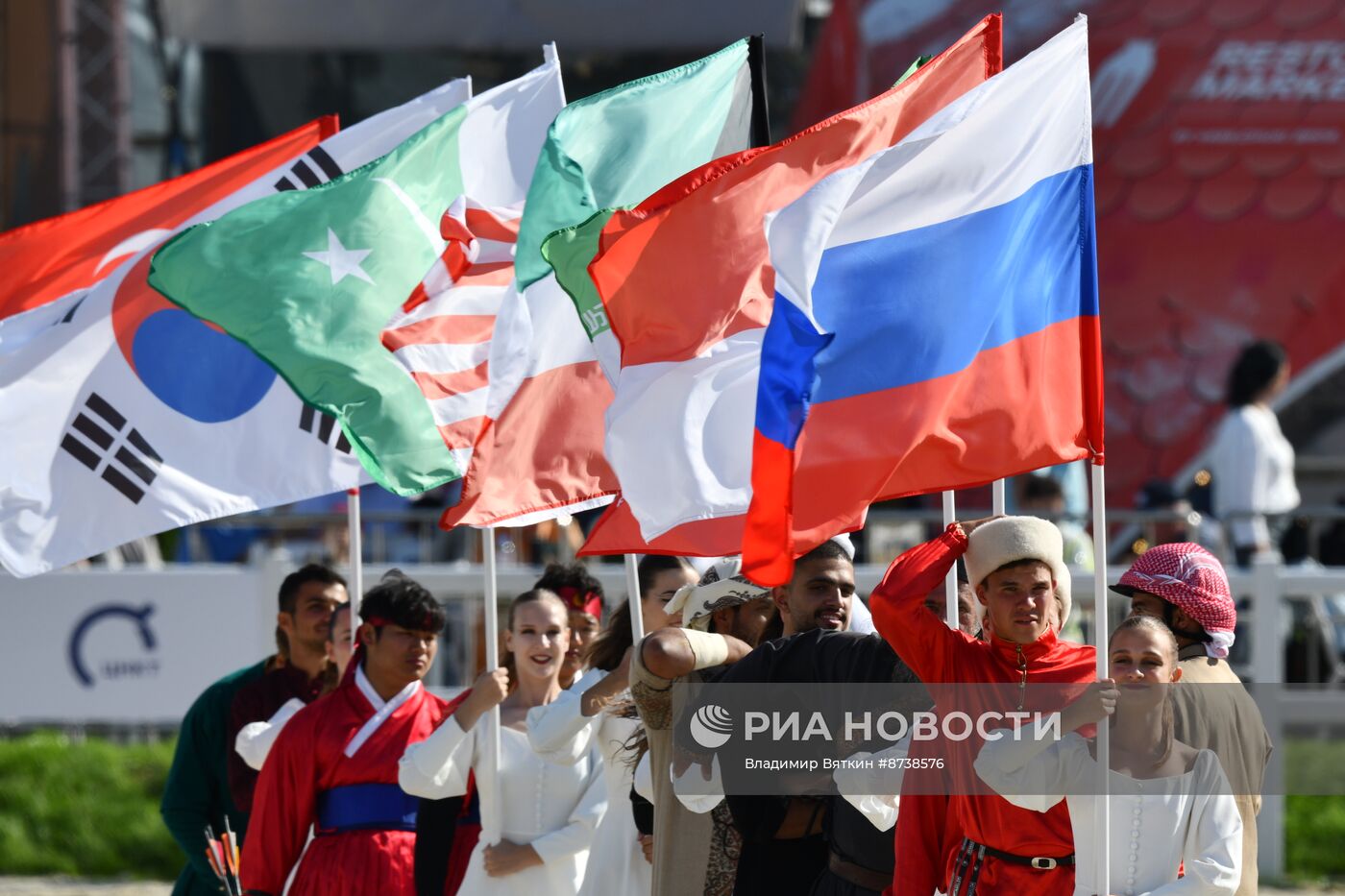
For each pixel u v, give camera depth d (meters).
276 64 60.50
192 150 60.81
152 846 37.75
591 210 21.95
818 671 17.25
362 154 26.70
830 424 17.84
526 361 21.70
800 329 17.00
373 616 22.25
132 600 38.53
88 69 58.22
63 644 38.66
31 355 24.97
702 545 19.23
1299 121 51.88
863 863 17.64
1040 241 18.58
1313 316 51.38
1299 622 38.16
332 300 23.25
